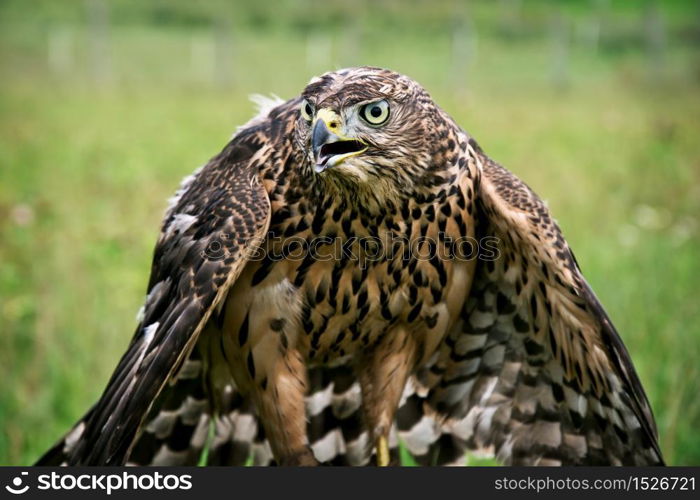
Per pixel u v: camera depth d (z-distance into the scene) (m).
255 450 8.37
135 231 14.55
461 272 7.45
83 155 22.64
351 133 6.67
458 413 8.41
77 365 10.36
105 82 44.97
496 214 7.18
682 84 45.09
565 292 7.03
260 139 7.43
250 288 7.24
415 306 7.43
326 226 7.06
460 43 47.78
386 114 6.71
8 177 19.53
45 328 10.89
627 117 30.83
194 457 8.20
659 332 10.80
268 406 7.50
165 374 6.50
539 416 8.09
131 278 12.32
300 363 7.48
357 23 52.59
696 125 26.39
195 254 6.86
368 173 6.77
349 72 6.93
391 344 7.64
